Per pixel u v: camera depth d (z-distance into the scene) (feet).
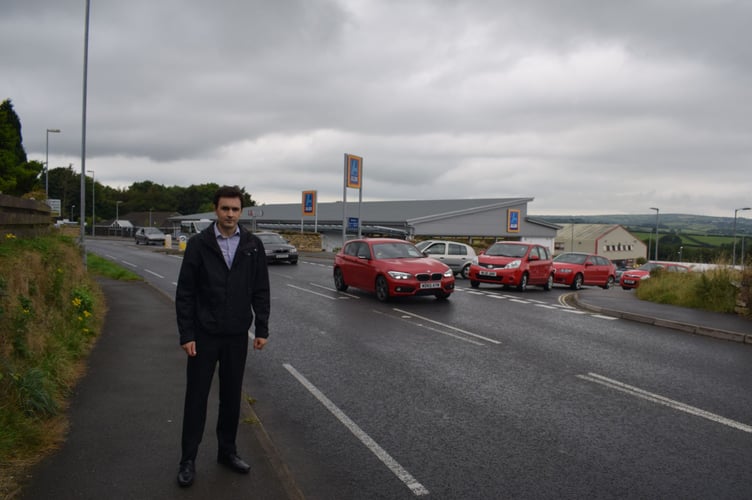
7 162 91.50
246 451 14.38
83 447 14.17
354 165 116.16
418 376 23.67
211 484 12.42
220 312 12.72
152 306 39.22
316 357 26.94
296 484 12.63
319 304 45.91
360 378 23.21
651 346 31.07
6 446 13.10
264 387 21.70
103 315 34.99
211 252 12.78
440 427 17.58
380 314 40.96
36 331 19.89
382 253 50.44
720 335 33.88
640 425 18.03
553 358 27.63
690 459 15.33
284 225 183.62
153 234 175.94
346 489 13.28
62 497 11.55
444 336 32.86
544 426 17.81
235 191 12.93
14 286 19.74
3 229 30.73
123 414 16.74
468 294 55.31
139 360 23.53
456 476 14.07
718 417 18.90
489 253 64.34
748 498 13.09
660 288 51.93
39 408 15.29
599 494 13.19
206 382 12.82
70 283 31.68
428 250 78.33
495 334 33.81
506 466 14.71
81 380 20.29
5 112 99.91
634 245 283.79
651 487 13.61
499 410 19.36
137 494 11.82
